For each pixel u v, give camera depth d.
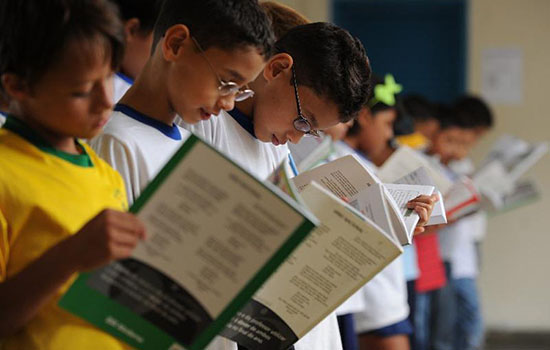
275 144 2.03
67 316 1.34
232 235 1.30
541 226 6.65
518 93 6.71
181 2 1.69
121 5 2.22
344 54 1.96
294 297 1.64
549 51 6.67
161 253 1.31
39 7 1.26
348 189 1.99
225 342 1.81
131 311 1.34
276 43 2.01
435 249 4.20
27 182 1.32
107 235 1.19
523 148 4.71
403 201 2.14
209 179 1.28
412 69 6.96
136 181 1.65
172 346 1.35
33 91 1.28
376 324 3.21
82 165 1.42
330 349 2.14
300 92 1.95
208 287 1.32
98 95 1.30
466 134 5.16
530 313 6.68
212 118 1.96
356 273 1.60
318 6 6.64
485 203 4.41
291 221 1.29
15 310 1.23
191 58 1.65
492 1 6.70
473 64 6.73
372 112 3.52
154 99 1.72
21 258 1.32
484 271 6.71
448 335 4.87
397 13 6.92
